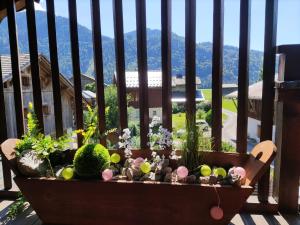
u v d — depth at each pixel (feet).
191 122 5.29
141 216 4.64
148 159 5.61
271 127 5.25
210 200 4.36
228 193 4.27
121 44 5.67
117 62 5.73
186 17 5.34
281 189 5.35
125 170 4.90
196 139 5.15
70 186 4.72
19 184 4.86
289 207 5.36
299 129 5.12
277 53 5.06
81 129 5.86
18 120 6.30
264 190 5.46
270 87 5.16
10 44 6.07
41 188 4.82
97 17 5.69
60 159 5.77
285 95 4.98
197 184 4.36
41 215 4.98
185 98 5.53
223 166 5.34
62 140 5.63
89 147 4.95
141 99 5.74
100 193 4.66
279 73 5.29
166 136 5.15
